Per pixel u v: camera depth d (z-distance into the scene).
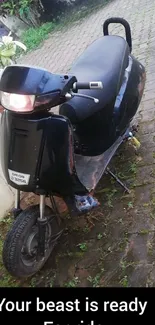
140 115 4.23
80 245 2.96
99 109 3.01
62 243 3.05
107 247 2.89
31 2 8.95
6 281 2.91
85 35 7.63
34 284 2.81
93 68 3.21
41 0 9.05
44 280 2.82
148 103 4.40
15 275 2.65
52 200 2.92
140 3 8.09
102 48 3.43
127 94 3.34
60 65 6.71
